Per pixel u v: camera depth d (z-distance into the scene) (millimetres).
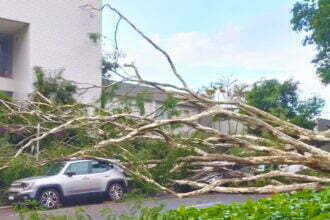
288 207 7578
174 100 11727
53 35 23000
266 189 9766
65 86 20766
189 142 11445
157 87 11773
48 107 15180
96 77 23703
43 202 14117
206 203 12547
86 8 23750
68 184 14633
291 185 9898
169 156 11047
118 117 11273
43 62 22672
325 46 27094
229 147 11992
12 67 23719
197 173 11820
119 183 15625
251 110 11273
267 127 10383
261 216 7148
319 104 25391
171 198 13242
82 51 23609
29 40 22391
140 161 10805
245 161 10453
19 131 14578
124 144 11672
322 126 28203
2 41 23906
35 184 14047
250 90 23500
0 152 13484
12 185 14281
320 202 7812
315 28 26562
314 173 11883
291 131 11383
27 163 11844
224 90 14008
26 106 15031
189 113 14031
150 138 11539
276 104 23203
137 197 8742
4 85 22891
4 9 21719
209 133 10430
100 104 14672
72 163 15016
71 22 23500
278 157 10289
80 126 11766
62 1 23328
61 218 6828
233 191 9727
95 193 15133
